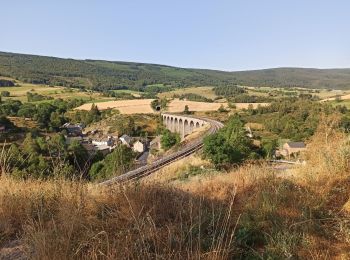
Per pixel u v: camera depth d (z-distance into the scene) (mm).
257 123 80562
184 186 7316
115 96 191250
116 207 5043
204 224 4645
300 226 4508
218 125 66938
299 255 3906
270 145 31719
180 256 3709
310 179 6125
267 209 4980
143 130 109062
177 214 4840
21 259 3826
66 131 93688
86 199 5328
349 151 6715
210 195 6168
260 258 3902
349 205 5023
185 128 97375
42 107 103562
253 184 6547
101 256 3688
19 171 6539
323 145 7527
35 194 5570
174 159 29000
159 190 5750
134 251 3783
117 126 107438
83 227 4363
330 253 3986
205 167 19141
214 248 3838
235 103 135875
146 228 4207
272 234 4379
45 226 4520
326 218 4695
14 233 4629
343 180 5930
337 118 8359
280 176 7137
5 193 5566
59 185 5855
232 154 25672
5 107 99750
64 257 3586
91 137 97688
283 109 75750
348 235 4242
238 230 4559
